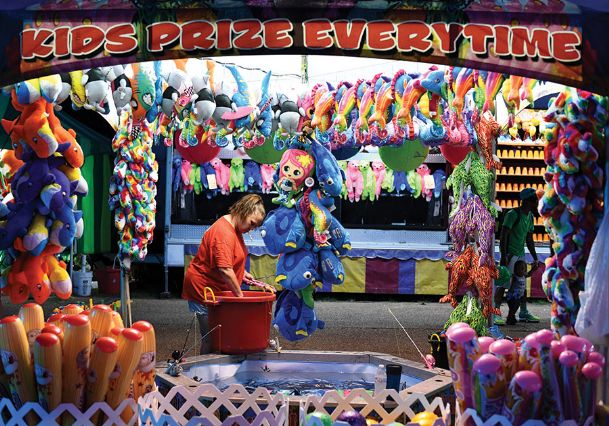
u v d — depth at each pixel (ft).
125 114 19.17
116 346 8.70
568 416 8.21
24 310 9.20
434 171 42.32
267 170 40.68
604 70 9.17
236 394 11.76
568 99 10.30
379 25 9.12
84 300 37.14
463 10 9.15
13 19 9.39
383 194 42.19
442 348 17.80
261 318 16.06
